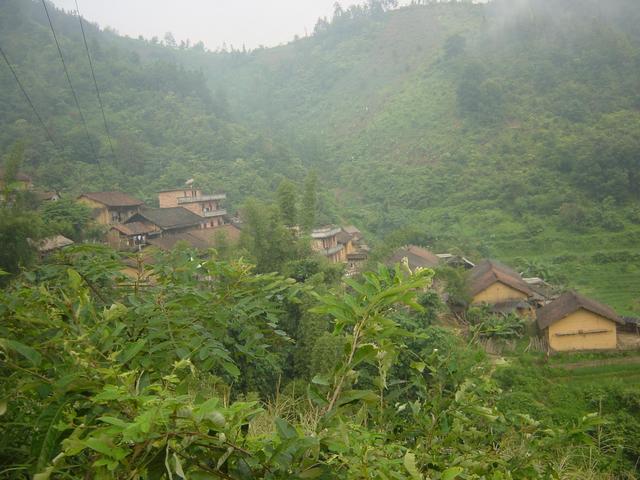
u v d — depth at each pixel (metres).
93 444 0.84
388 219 51.12
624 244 40.88
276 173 57.00
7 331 1.33
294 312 11.52
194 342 1.61
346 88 114.50
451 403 1.82
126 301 2.04
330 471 1.05
